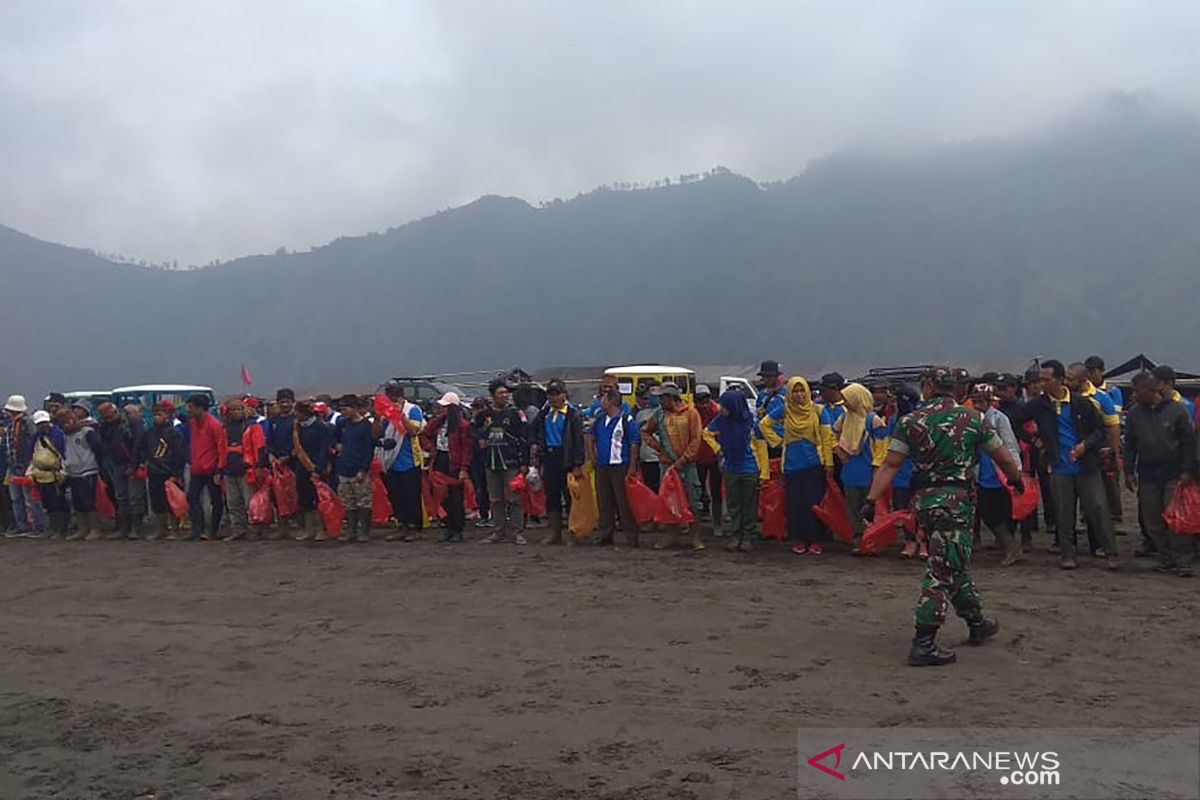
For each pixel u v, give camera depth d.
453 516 13.00
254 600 9.66
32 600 10.16
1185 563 9.85
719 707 5.84
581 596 9.16
